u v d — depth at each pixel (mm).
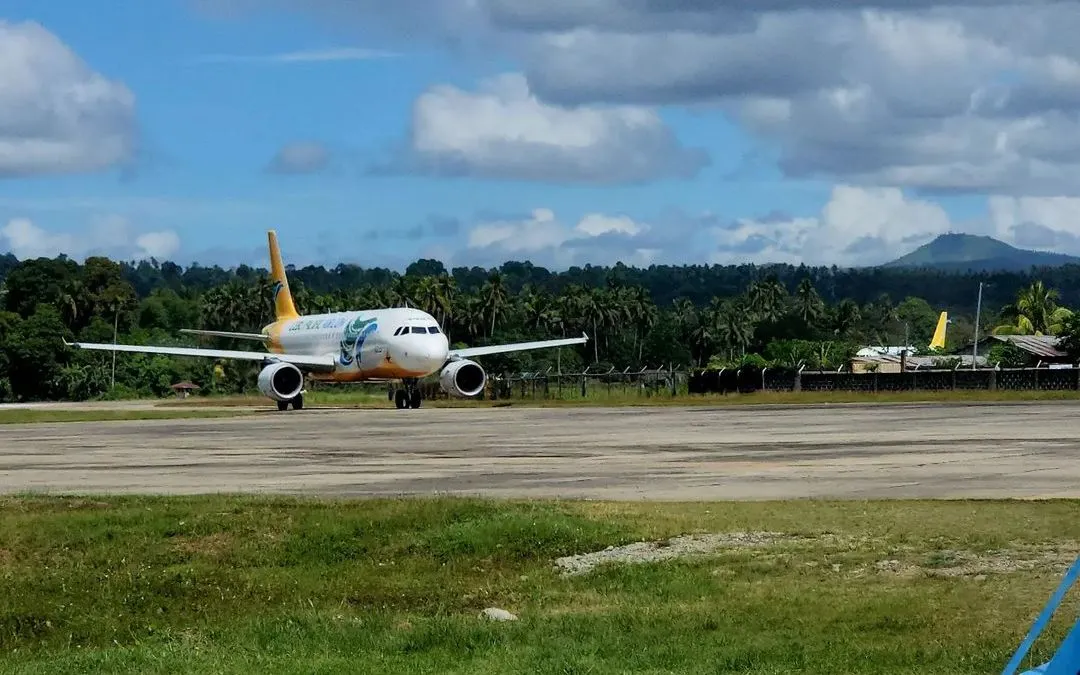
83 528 18531
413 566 16328
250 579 15688
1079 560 7629
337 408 70125
